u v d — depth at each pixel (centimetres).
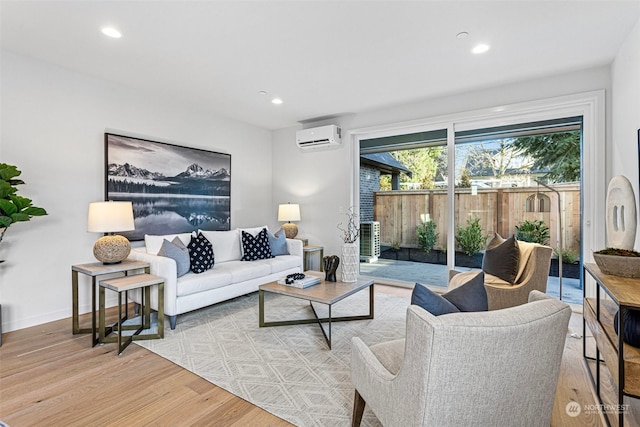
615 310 211
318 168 540
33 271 314
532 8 231
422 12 236
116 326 307
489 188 405
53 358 246
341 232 516
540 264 281
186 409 185
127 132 386
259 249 437
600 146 328
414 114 444
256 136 564
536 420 123
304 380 216
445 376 104
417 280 458
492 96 388
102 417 178
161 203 420
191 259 353
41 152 319
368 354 156
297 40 276
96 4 226
